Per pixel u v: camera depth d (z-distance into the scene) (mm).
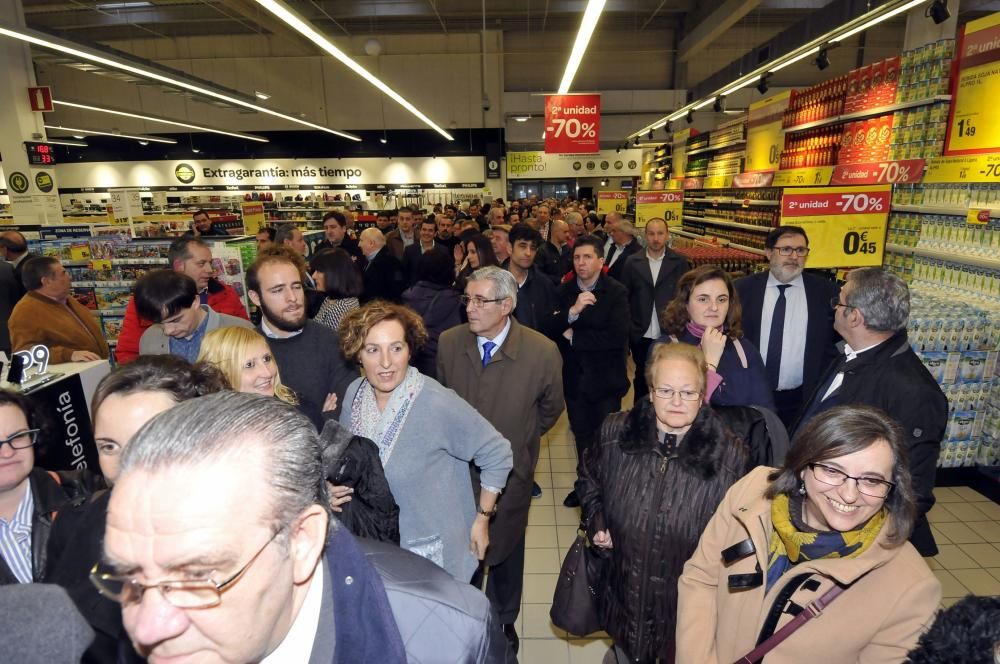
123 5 12172
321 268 3154
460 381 2400
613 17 14812
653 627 1602
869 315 1903
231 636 542
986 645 827
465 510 1804
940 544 3092
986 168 3697
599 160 18281
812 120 6312
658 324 4359
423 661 755
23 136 9516
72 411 2074
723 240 7328
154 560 519
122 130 18219
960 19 12633
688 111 12352
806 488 1200
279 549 571
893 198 4574
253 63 17094
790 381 2881
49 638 459
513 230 3551
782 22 14266
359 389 1851
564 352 3613
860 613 1137
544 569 3008
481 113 17719
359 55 17062
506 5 13297
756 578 1257
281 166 18547
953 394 3484
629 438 1610
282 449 591
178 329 2271
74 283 5348
